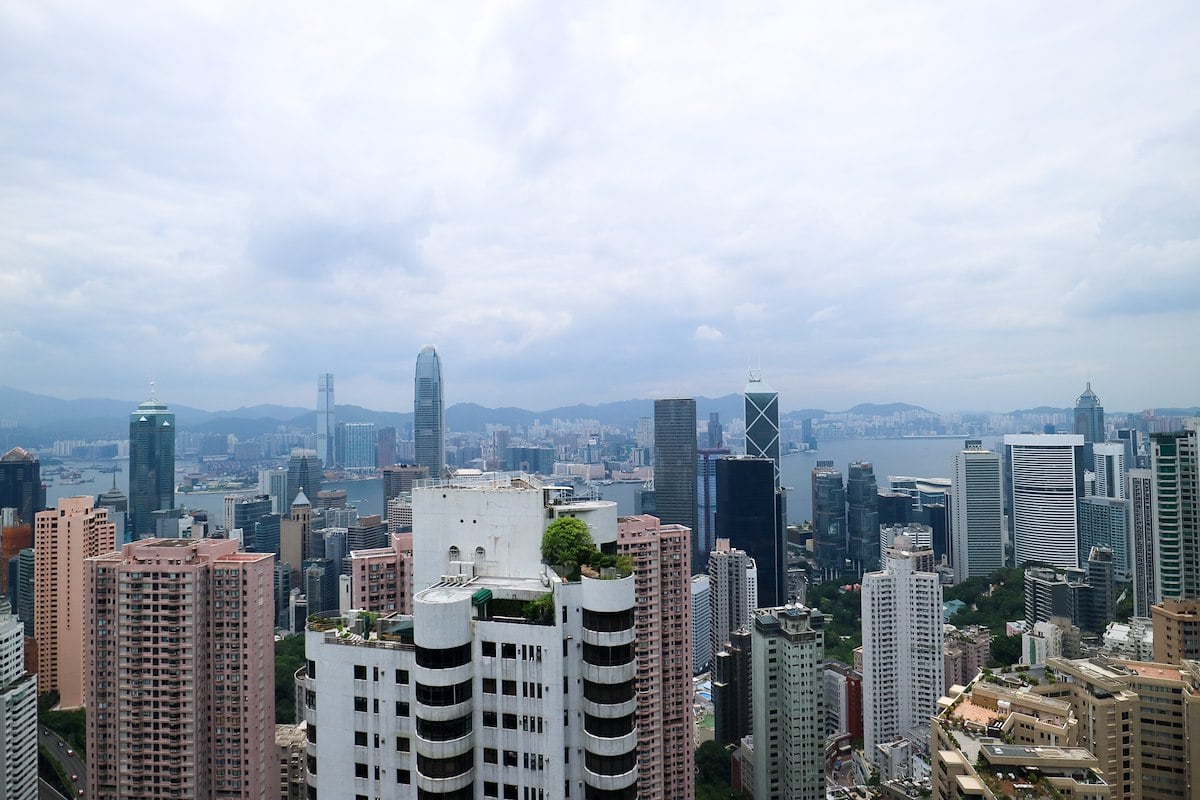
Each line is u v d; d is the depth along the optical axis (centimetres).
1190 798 14212
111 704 17362
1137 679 15050
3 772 19350
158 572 17262
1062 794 10956
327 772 9075
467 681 8581
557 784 8469
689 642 18462
